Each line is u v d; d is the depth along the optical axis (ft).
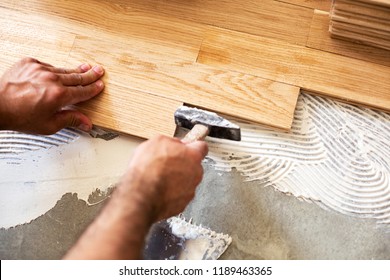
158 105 4.58
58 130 4.37
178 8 4.82
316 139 4.59
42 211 4.57
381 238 4.36
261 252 4.40
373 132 4.57
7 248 4.50
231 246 4.42
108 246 2.76
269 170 4.55
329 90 4.55
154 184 3.17
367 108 4.62
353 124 4.60
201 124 4.17
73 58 4.75
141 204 3.04
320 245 4.38
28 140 4.72
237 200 4.50
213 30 4.75
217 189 4.54
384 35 4.36
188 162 3.43
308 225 4.42
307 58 4.63
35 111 4.13
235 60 4.66
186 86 4.61
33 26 4.86
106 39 4.78
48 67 4.35
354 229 4.39
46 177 4.64
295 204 4.47
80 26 4.83
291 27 4.72
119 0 4.87
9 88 4.15
